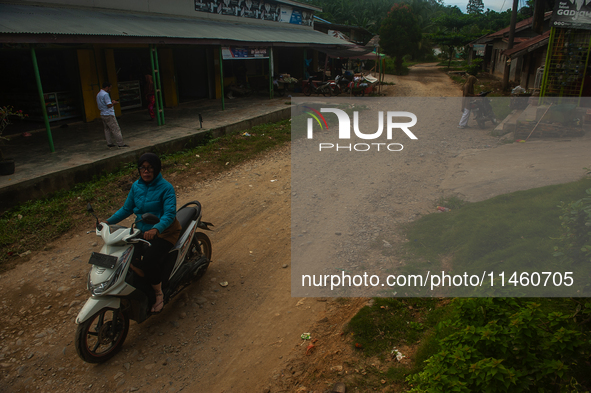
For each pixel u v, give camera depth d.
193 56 18.55
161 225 3.61
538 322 2.44
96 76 12.75
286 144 11.47
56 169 7.57
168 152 10.00
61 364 3.62
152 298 3.87
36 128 11.52
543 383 2.28
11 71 12.45
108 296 3.45
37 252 5.50
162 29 12.30
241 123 12.87
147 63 15.31
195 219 4.52
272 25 22.31
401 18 38.72
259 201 7.19
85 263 5.23
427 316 3.72
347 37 34.50
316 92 21.25
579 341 2.26
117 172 8.47
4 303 4.44
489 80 29.38
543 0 11.66
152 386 3.38
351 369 3.22
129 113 14.27
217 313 4.28
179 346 3.82
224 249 5.57
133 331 4.03
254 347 3.77
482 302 2.79
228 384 3.35
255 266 5.12
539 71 17.42
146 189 3.85
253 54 16.64
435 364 2.54
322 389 3.07
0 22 8.14
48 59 12.24
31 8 10.20
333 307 4.19
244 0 19.58
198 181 8.30
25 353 3.75
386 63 40.12
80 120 12.83
